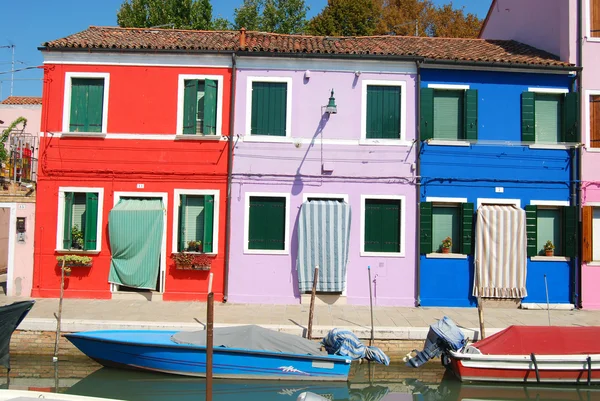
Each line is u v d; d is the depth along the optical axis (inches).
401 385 425.1
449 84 587.2
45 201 571.8
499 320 508.7
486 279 567.5
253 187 574.6
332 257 561.3
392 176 577.3
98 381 410.3
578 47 593.3
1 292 596.7
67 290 566.6
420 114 577.3
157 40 607.2
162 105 577.6
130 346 411.8
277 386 407.5
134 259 562.9
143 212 563.8
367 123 583.5
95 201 573.3
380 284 570.6
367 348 430.6
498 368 409.7
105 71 578.2
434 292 571.2
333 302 565.3
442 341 428.8
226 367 409.7
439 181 579.8
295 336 425.1
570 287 579.2
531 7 674.8
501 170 584.4
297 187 575.8
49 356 446.3
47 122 577.6
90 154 574.9
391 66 582.2
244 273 567.5
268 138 574.9
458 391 411.5
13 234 569.9
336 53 571.5
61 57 578.6
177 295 565.6
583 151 588.7
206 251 568.4
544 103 599.2
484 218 569.0
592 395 403.9
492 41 697.6
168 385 405.1
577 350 416.5
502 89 590.9
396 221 580.7
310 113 580.1
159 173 573.9
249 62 579.8
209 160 574.9
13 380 409.7
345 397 399.5
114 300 560.7
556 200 586.6
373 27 1131.9
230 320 480.7
